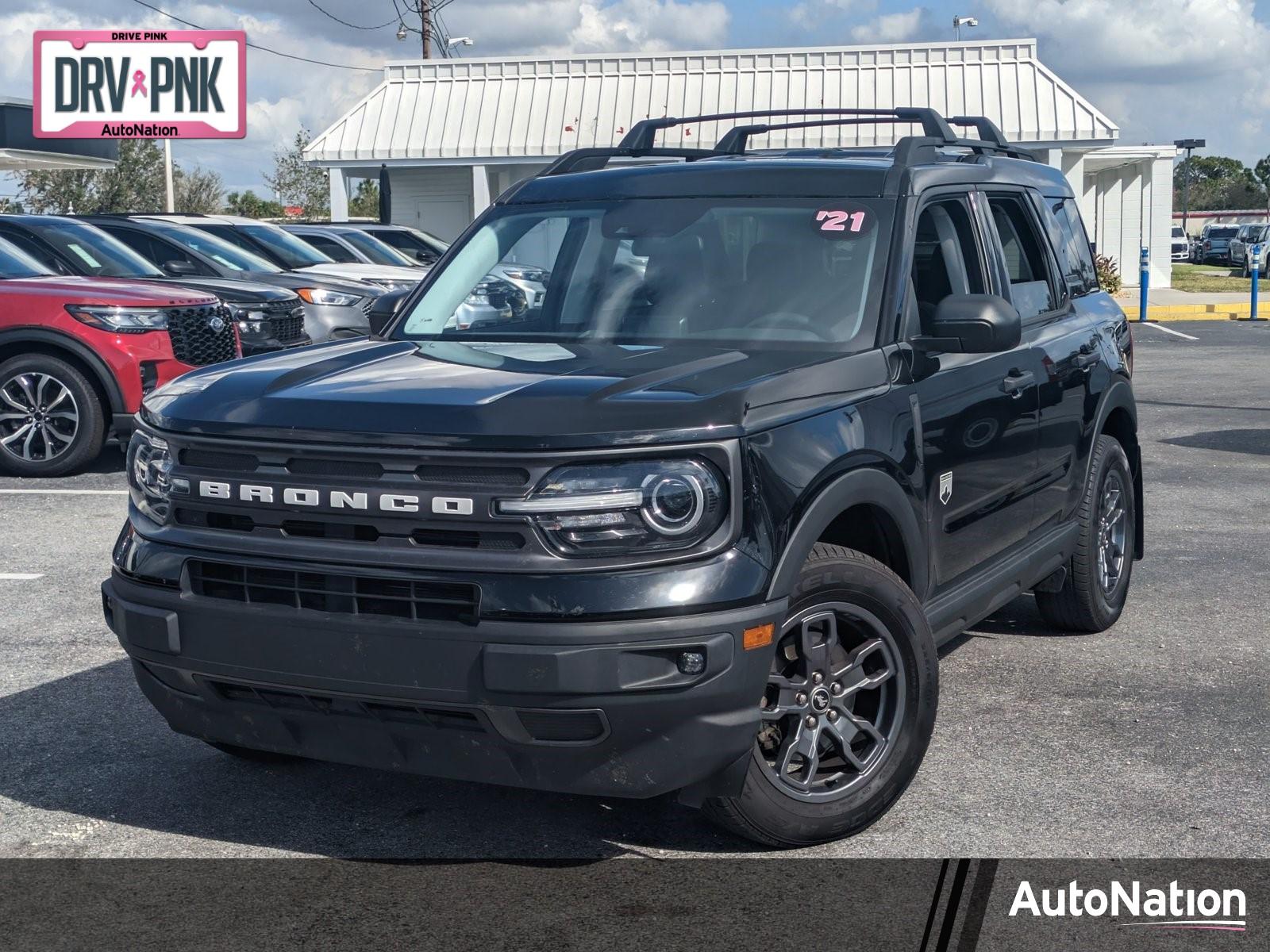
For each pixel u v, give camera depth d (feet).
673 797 13.66
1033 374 16.44
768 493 11.14
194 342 32.63
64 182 147.33
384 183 83.10
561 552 10.59
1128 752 14.74
